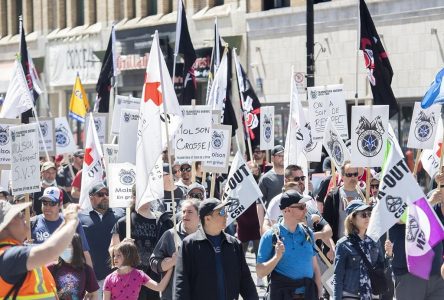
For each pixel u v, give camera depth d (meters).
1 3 75.69
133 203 19.88
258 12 53.00
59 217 19.59
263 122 32.19
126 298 17.97
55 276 16.91
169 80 20.23
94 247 20.84
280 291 16.86
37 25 72.19
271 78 52.38
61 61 69.56
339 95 26.58
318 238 19.98
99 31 65.31
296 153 25.56
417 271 18.97
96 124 32.72
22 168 20.23
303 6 49.97
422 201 18.72
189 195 21.62
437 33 43.25
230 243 15.55
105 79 37.28
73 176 30.88
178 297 15.15
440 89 24.12
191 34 57.44
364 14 28.20
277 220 19.53
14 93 27.48
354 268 17.33
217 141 24.05
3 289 11.87
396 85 45.09
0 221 11.90
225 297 15.33
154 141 19.41
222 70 30.80
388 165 18.34
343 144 22.80
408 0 44.28
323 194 23.72
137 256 18.09
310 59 35.00
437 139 26.55
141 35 61.00
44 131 30.66
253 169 31.84
